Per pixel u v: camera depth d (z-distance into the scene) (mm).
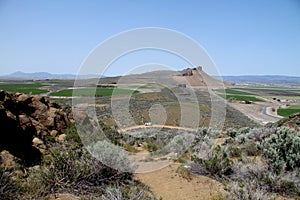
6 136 6449
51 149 6770
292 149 6668
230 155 8133
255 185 5566
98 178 5598
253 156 7965
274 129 9422
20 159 5840
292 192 5574
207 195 5461
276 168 6434
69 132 8375
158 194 5492
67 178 5191
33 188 4648
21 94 8539
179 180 6289
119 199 4672
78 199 4738
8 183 4418
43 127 7973
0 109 6590
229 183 5938
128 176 6219
